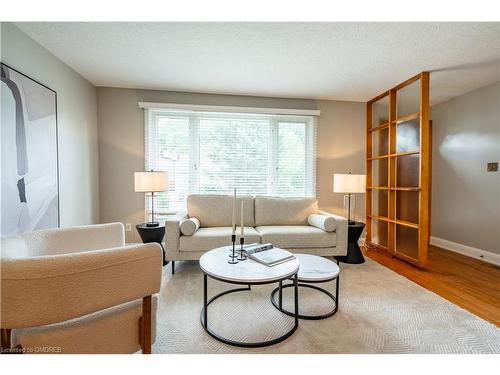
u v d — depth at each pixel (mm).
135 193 3207
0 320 781
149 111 3176
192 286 2207
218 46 2129
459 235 3338
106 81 2918
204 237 2461
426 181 2635
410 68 2553
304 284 2203
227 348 1378
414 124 2918
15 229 1778
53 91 2238
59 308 831
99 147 3104
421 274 2518
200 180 3336
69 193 2525
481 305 1893
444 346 1414
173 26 1853
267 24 1824
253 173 3436
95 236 1552
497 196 2891
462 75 2723
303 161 3566
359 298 1979
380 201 3609
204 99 3295
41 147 2074
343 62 2420
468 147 3217
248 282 1336
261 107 3420
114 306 986
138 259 994
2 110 1673
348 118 3641
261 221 3061
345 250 2689
